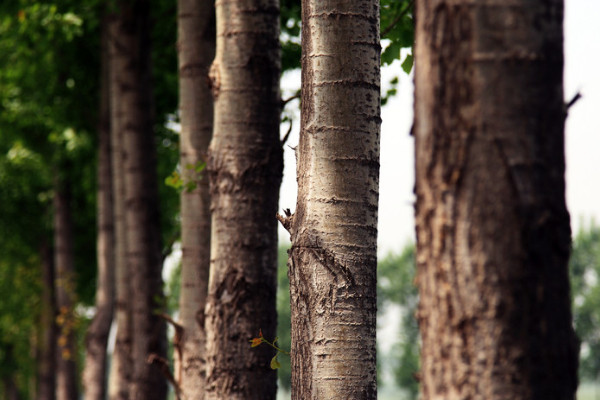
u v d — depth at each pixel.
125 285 14.60
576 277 85.88
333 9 4.77
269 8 6.77
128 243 13.11
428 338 2.63
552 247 2.51
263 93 6.69
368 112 4.77
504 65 2.51
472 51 2.53
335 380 4.56
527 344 2.48
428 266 2.63
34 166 22.86
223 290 6.59
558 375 2.50
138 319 12.80
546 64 2.53
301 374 4.66
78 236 27.19
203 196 8.23
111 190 17.84
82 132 19.50
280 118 6.84
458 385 2.53
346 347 4.59
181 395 8.06
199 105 8.32
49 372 29.16
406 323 99.56
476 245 2.52
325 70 4.74
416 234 2.70
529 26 2.52
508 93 2.50
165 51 16.27
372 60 4.81
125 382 14.35
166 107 17.88
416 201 2.70
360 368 4.59
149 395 12.48
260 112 6.67
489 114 2.51
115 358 14.48
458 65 2.55
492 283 2.50
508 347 2.48
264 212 6.63
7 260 29.81
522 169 2.49
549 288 2.50
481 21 2.53
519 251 2.48
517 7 2.52
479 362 2.50
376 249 4.78
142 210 13.13
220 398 6.52
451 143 2.56
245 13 6.70
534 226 2.49
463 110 2.54
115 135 14.63
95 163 21.14
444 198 2.57
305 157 4.78
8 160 23.72
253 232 6.59
